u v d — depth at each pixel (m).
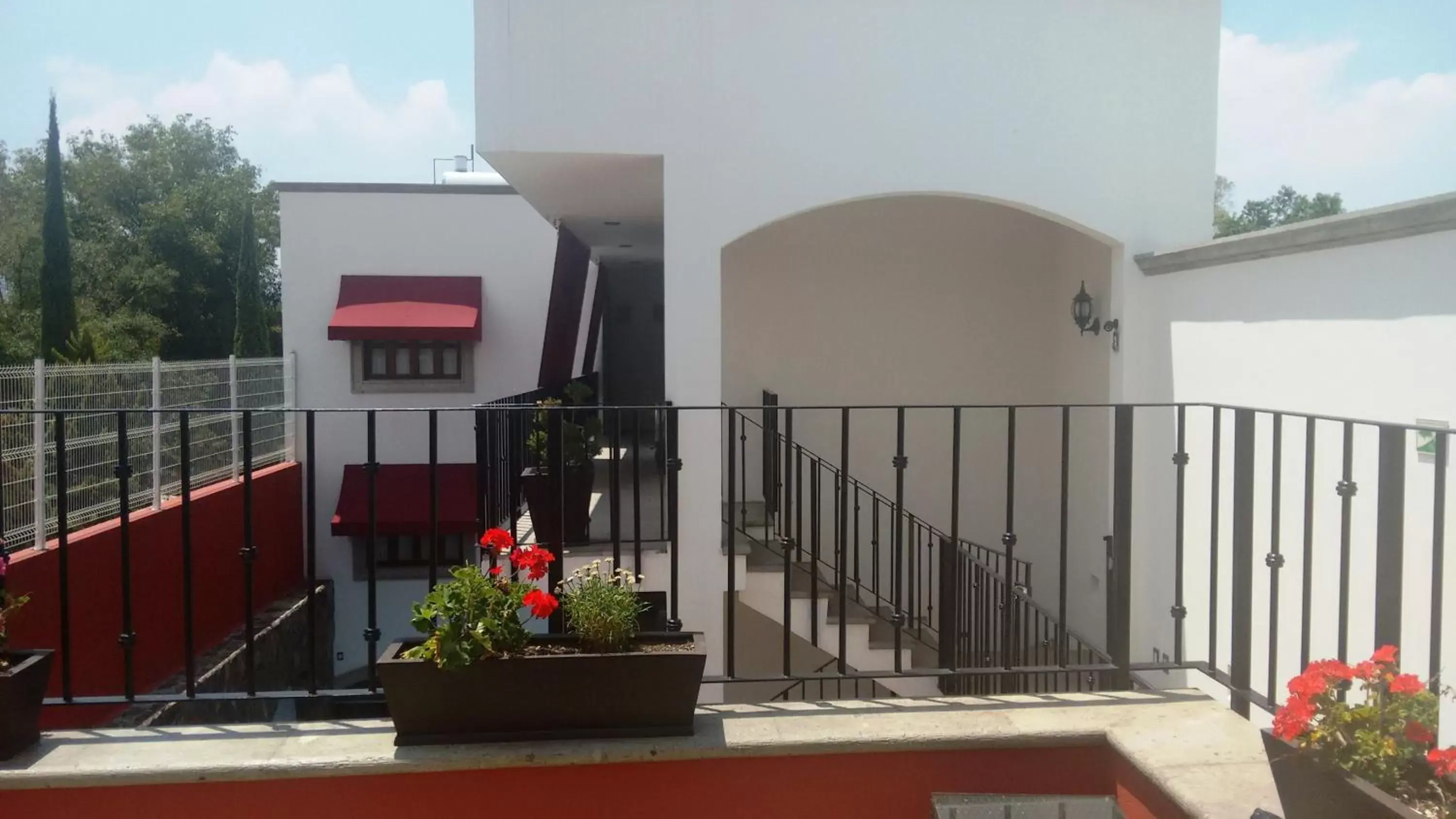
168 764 2.15
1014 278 7.57
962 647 5.97
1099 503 6.54
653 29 5.36
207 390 9.12
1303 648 2.52
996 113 5.62
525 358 12.21
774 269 7.46
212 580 8.63
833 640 5.60
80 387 7.00
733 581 2.84
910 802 2.34
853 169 5.52
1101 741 2.38
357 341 11.91
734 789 2.29
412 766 2.18
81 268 25.08
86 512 6.89
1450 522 3.45
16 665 2.28
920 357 7.55
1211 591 2.82
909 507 7.59
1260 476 4.62
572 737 2.27
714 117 5.42
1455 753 1.62
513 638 2.26
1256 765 2.20
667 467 3.01
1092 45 5.68
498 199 12.17
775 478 6.49
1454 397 3.46
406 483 11.69
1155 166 5.75
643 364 13.19
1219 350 5.02
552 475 3.93
